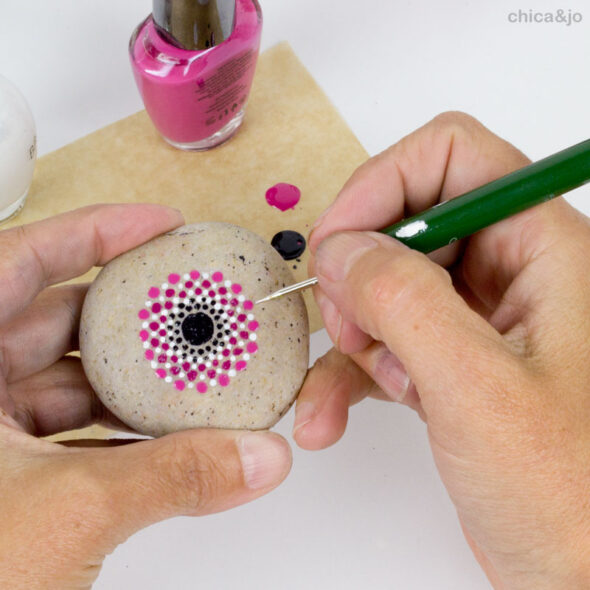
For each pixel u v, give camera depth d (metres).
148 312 0.29
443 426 0.27
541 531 0.28
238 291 0.30
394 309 0.27
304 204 0.41
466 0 0.44
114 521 0.27
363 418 0.40
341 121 0.42
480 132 0.32
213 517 0.39
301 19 0.43
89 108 0.42
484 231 0.31
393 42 0.43
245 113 0.42
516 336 0.29
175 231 0.31
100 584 0.38
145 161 0.41
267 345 0.29
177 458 0.28
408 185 0.33
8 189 0.38
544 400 0.27
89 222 0.31
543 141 0.42
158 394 0.29
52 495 0.27
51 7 0.43
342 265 0.28
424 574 0.38
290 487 0.39
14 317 0.31
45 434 0.34
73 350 0.35
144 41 0.37
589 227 0.30
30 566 0.26
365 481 0.39
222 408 0.29
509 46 0.43
